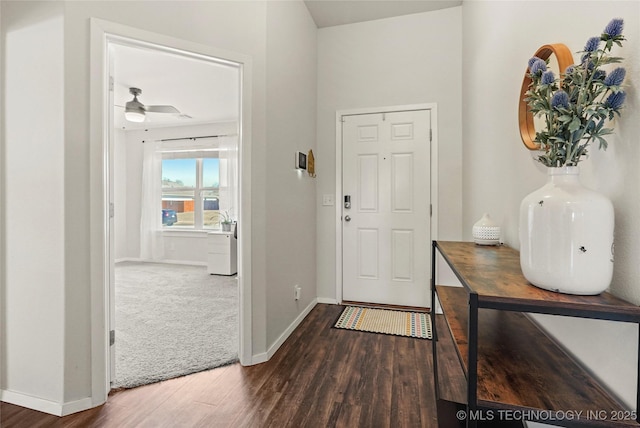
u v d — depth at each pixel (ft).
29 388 5.33
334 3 9.49
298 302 8.92
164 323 8.93
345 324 8.83
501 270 3.43
